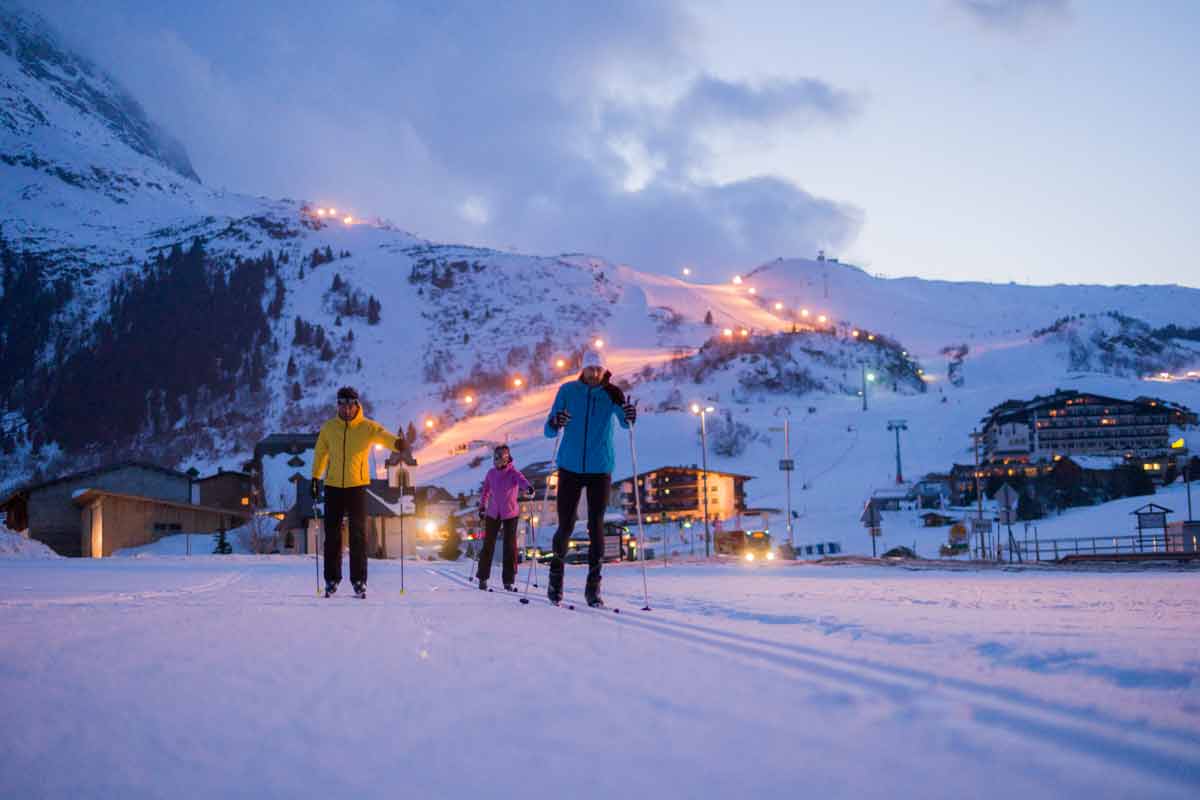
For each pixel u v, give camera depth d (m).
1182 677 2.66
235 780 1.83
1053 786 1.67
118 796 1.72
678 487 86.75
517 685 2.87
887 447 133.88
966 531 50.41
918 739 2.06
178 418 194.00
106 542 44.53
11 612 5.46
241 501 65.12
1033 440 109.50
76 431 183.12
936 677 2.83
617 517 48.59
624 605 6.84
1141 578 13.34
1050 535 60.59
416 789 1.77
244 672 3.15
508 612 5.71
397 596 7.95
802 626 4.68
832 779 1.78
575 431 7.02
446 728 2.27
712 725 2.26
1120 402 109.44
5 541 27.27
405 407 198.00
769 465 128.12
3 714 2.46
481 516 10.37
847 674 2.95
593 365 7.05
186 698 2.68
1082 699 2.41
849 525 80.88
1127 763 1.79
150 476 52.62
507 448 10.32
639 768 1.89
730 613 5.70
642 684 2.85
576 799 1.70
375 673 3.12
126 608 5.81
